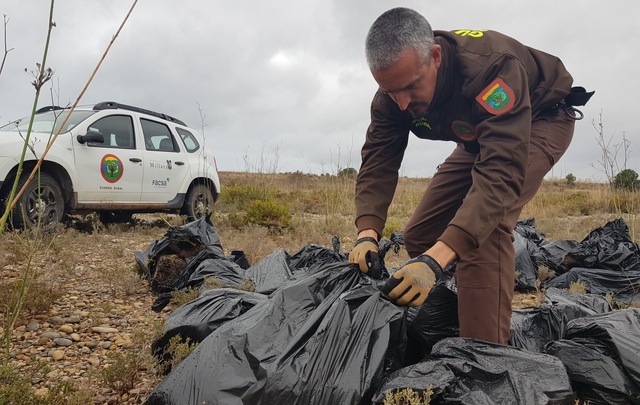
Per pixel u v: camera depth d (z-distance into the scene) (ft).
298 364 6.07
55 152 21.42
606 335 7.26
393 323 6.55
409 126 8.63
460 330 7.51
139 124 25.90
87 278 15.24
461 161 9.12
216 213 31.35
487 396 5.79
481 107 6.90
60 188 21.90
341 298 6.77
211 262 13.14
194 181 28.60
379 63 6.72
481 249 7.29
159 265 13.94
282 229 26.25
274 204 27.30
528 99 6.88
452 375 6.09
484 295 7.25
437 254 6.40
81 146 22.72
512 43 7.45
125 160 24.48
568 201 54.08
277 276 11.38
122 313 12.11
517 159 6.65
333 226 28.22
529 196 7.82
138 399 7.65
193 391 6.28
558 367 6.26
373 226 8.66
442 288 8.00
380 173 8.91
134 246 20.99
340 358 6.16
